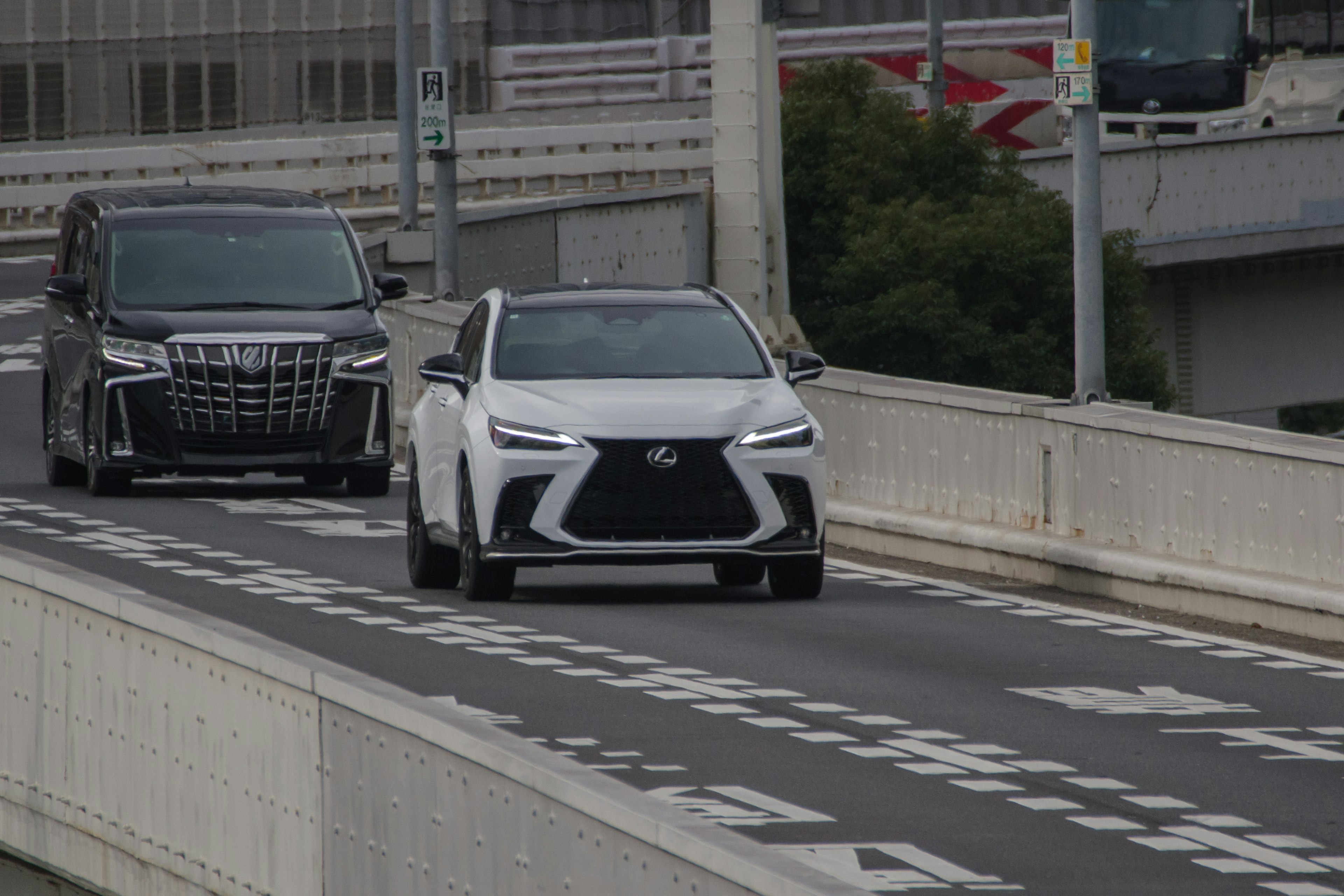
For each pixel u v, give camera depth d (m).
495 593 51.66
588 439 49.81
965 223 174.00
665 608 51.25
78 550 59.59
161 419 69.31
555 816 20.02
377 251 121.56
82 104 192.75
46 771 32.06
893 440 66.31
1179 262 176.12
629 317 54.44
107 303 70.88
